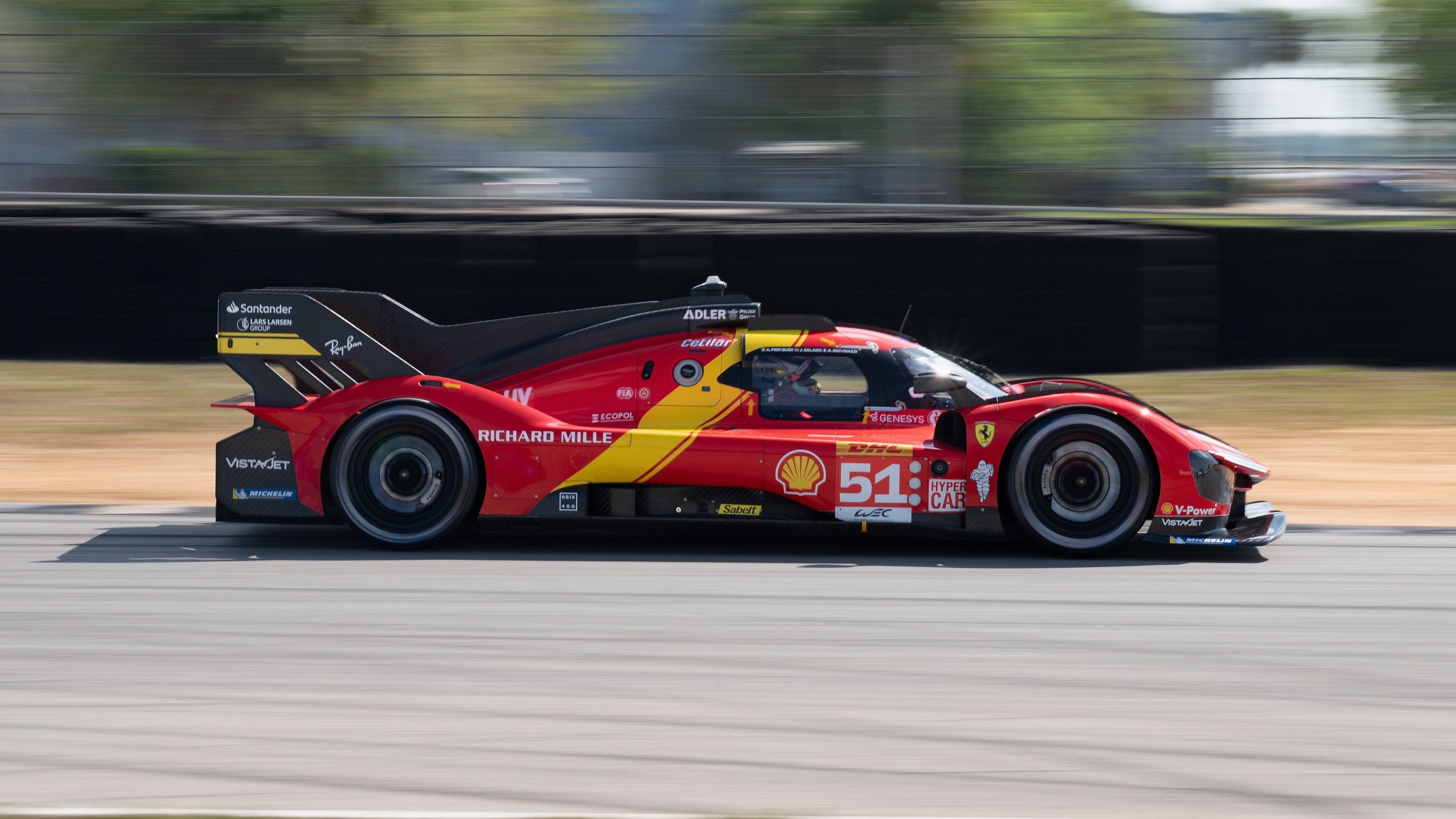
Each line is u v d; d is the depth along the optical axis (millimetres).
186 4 42812
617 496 19078
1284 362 37250
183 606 16125
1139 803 10727
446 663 14047
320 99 39906
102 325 36719
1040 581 17719
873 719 12547
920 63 38938
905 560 19000
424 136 39906
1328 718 12648
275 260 36469
